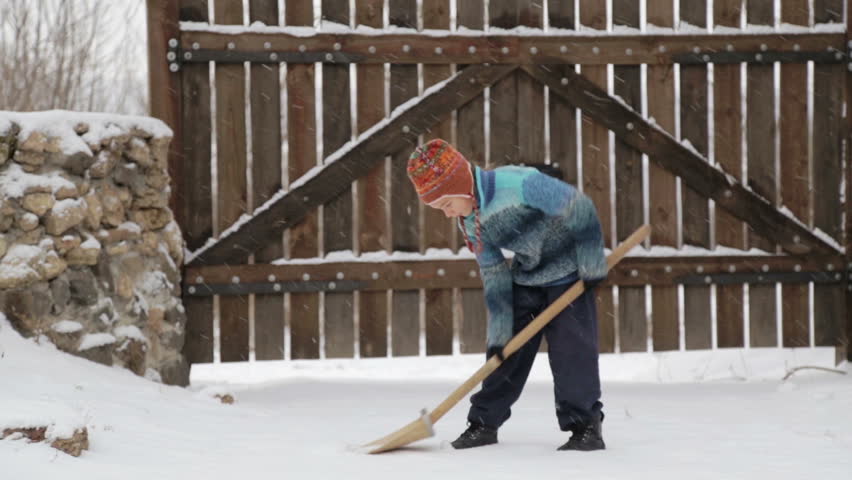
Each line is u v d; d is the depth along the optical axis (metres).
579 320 9.91
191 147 16.66
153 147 15.16
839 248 17.75
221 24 16.62
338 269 16.84
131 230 14.45
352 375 19.31
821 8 17.66
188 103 16.62
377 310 17.08
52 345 12.60
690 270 17.41
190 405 12.23
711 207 17.59
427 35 16.88
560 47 17.11
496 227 9.55
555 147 17.25
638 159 17.39
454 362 20.97
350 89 16.91
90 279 13.28
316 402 14.99
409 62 16.88
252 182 16.80
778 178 17.69
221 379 18.53
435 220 17.14
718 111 17.50
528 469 8.79
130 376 13.35
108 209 13.85
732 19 17.50
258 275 16.72
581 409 9.88
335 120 16.89
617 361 20.86
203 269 16.61
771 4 17.55
